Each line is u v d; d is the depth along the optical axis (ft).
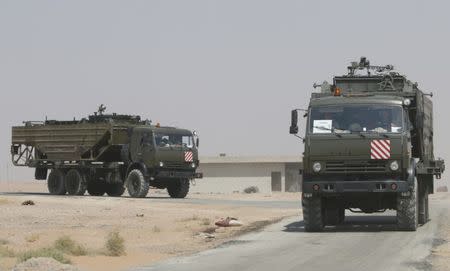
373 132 176.14
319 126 178.60
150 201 326.65
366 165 175.73
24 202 293.64
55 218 237.66
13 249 157.58
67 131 402.72
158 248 162.91
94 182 407.44
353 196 182.91
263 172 618.44
